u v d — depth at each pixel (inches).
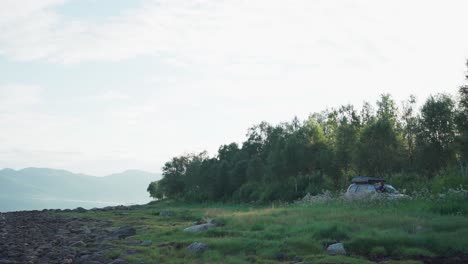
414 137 1494.8
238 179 2534.5
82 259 585.0
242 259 526.3
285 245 576.1
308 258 512.1
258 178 2331.4
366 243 556.7
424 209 822.5
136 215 1371.8
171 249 605.0
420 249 525.7
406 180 1369.3
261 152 2618.1
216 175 2625.5
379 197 947.3
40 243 762.8
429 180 1309.1
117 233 815.1
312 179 1795.0
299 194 1747.0
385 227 654.5
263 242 595.8
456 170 1216.8
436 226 632.4
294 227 689.6
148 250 609.0
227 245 588.7
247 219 821.9
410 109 1616.6
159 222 1068.5
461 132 1080.8
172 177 3496.6
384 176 1457.9
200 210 1417.3
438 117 1369.3
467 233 575.8
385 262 478.9
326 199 1165.7
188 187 3201.3
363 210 865.5
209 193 2657.5
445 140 1358.3
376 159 1441.9
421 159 1392.7
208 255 550.6
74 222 1169.4
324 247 571.5
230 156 2967.5
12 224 1151.6
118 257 581.9
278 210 989.2
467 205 797.2
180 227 837.2
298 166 1879.9
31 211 1861.5
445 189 1006.4
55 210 1908.2
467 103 1048.2
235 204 2132.1
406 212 791.7
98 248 672.4
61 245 734.5
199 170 2923.2
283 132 2517.2
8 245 732.0
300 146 1903.3
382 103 1911.9
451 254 515.5
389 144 1449.3
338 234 615.5
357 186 1112.8
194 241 637.9
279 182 1920.5
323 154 1727.4
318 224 674.2
